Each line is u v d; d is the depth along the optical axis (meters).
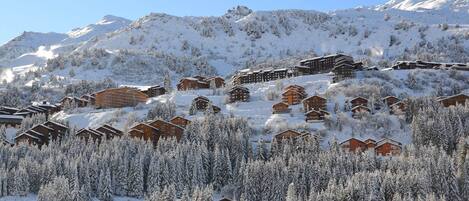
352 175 115.06
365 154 126.31
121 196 124.12
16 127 195.88
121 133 165.38
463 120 150.50
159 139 148.00
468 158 112.31
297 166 119.25
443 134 141.38
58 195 105.56
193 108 196.38
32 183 120.00
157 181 123.69
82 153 133.12
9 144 140.88
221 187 129.62
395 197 98.12
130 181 124.88
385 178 107.19
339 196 102.75
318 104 185.75
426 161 114.44
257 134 168.12
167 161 127.19
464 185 109.12
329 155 124.50
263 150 141.50
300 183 114.88
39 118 183.12
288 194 102.88
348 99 194.38
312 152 135.62
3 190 115.19
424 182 105.38
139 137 159.25
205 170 130.88
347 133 165.00
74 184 111.81
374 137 161.88
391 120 171.12
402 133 162.88
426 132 143.12
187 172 126.06
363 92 198.75
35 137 158.25
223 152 132.88
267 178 116.12
